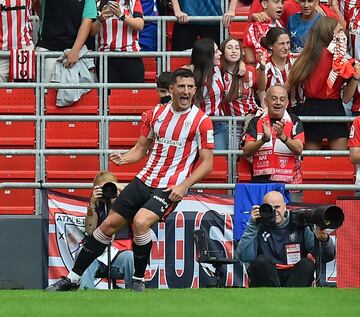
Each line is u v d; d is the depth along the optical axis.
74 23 44.62
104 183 32.84
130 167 40.91
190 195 38.00
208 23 46.44
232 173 40.50
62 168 40.88
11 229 38.28
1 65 44.22
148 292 29.81
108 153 40.84
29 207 39.91
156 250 37.78
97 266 35.50
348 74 41.88
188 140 30.72
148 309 25.02
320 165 40.91
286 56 43.28
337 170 40.91
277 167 39.53
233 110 42.00
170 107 30.98
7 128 41.91
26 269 38.25
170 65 44.59
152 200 30.38
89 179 40.88
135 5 45.09
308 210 33.78
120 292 29.95
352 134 39.81
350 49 46.22
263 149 39.59
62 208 38.22
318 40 42.00
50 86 42.94
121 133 41.84
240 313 24.20
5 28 44.81
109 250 32.88
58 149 41.28
